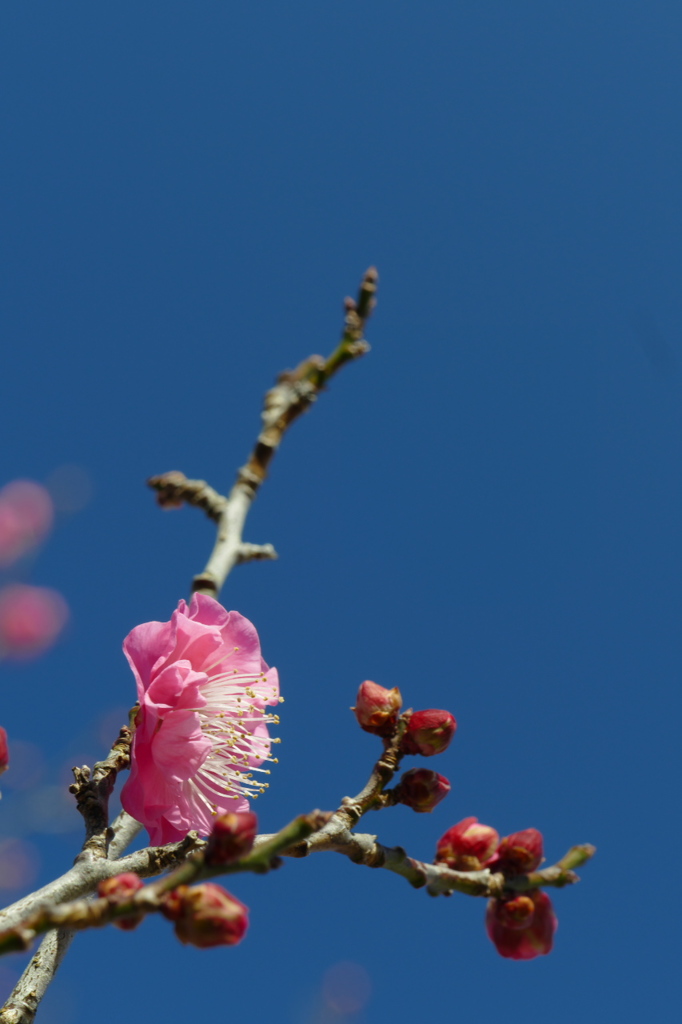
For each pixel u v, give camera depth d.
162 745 0.38
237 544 0.40
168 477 0.40
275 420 0.41
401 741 0.37
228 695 0.39
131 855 0.36
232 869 0.34
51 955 0.36
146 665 0.38
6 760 0.36
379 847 0.36
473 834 0.37
